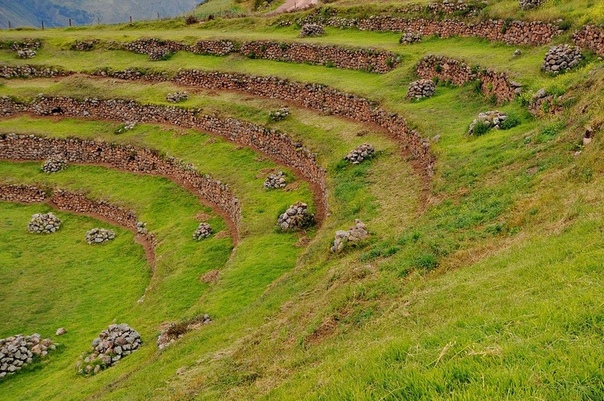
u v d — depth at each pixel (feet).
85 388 58.54
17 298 94.22
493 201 49.88
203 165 118.62
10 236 119.65
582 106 56.95
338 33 152.66
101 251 109.70
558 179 46.32
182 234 101.24
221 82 146.72
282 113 119.24
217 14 218.59
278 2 215.51
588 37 79.30
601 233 31.78
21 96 165.27
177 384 43.34
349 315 41.11
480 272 35.65
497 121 70.79
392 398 19.76
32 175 142.92
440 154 70.64
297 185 98.68
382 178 80.02
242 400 32.50
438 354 21.89
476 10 121.29
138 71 165.07
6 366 71.97
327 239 66.69
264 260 75.05
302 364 34.96
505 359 19.61
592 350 18.58
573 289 25.14
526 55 91.09
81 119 157.28
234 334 50.98
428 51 118.83
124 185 129.70
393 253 50.14
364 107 106.52
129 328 70.74
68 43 191.21
